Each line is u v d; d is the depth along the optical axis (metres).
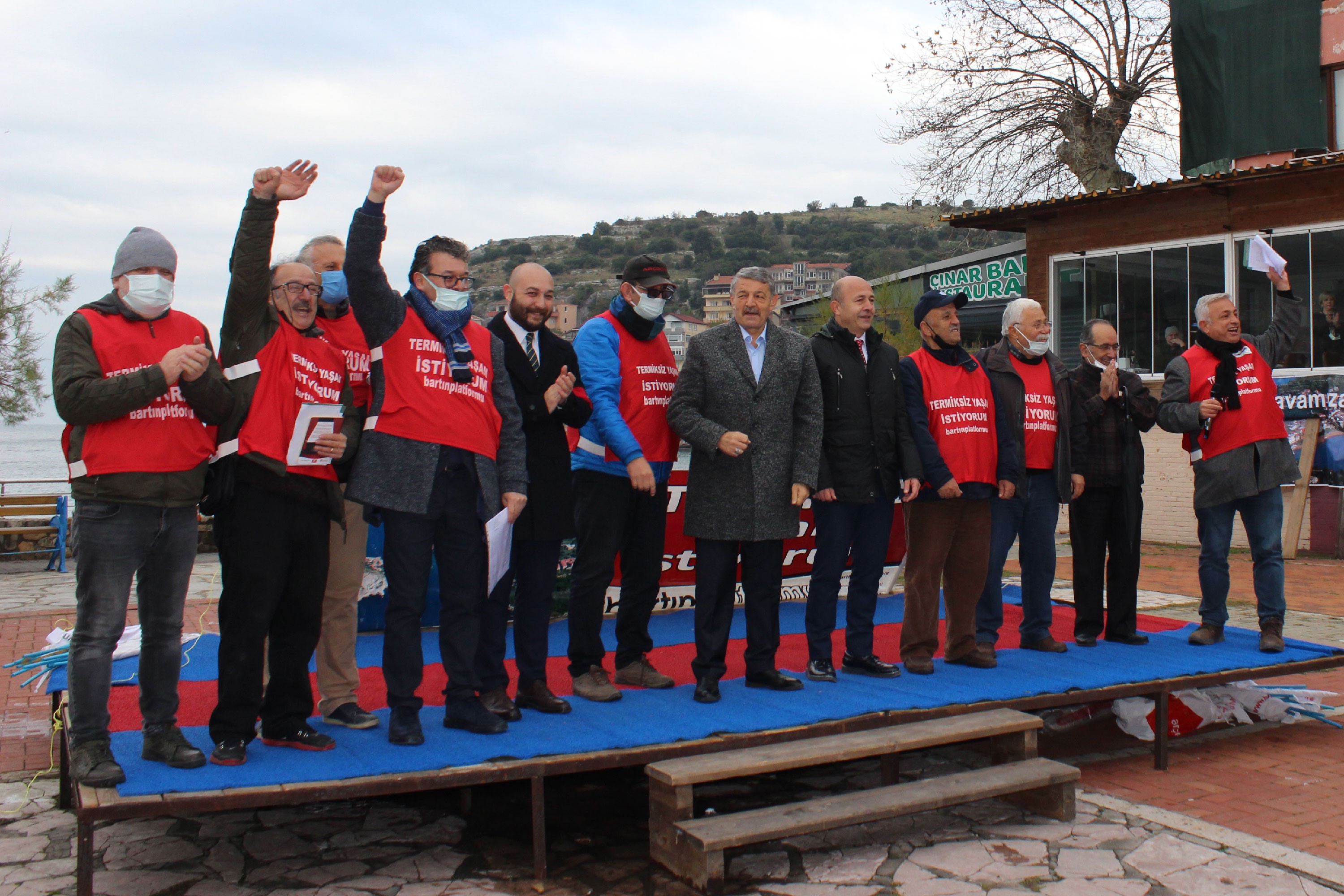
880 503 4.84
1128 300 12.99
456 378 3.78
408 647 3.74
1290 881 3.51
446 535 3.82
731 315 4.55
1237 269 11.96
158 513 3.33
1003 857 3.76
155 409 3.29
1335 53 12.66
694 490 4.49
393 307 3.72
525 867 3.75
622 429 4.28
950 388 4.99
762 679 4.62
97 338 3.26
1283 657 5.46
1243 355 5.72
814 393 4.56
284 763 3.45
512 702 4.15
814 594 4.82
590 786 4.73
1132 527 5.72
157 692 3.44
